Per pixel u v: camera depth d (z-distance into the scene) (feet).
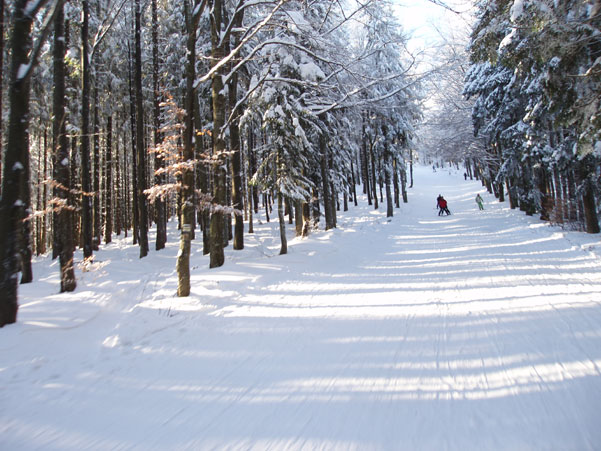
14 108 18.29
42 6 19.25
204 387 11.80
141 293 26.68
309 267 34.14
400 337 15.33
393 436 8.53
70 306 21.02
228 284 27.58
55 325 17.61
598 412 8.87
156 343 16.10
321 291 25.18
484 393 10.22
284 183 40.68
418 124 96.63
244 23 49.06
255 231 75.15
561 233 40.81
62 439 9.20
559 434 8.17
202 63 49.96
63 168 30.50
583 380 10.40
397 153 91.30
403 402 10.06
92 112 65.05
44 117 60.13
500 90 59.88
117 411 10.50
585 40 24.62
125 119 78.54
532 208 67.36
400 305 20.47
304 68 37.58
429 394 10.40
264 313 20.33
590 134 26.55
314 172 63.26
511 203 83.82
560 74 29.12
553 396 9.74
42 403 11.02
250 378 12.30
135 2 49.14
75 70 52.47
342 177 74.23
